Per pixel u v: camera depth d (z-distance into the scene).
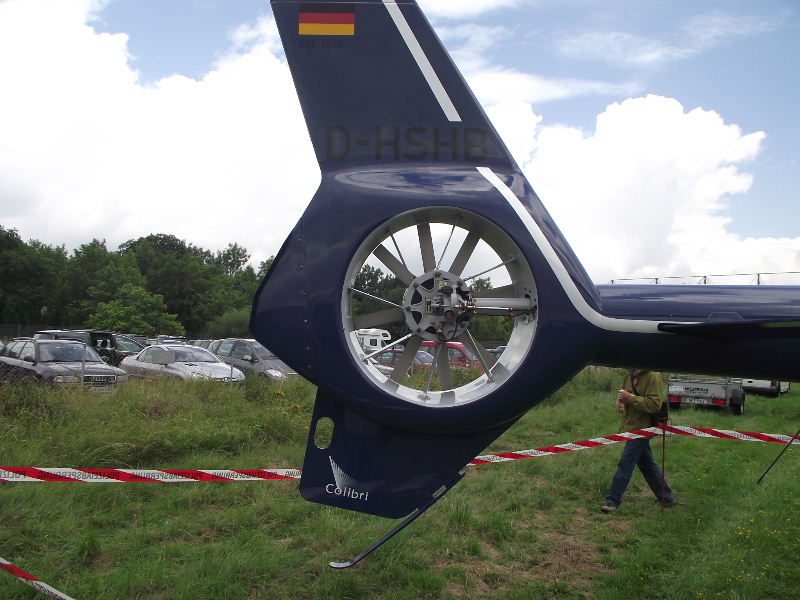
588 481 6.54
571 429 9.88
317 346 2.79
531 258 2.80
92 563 4.13
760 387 17.34
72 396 8.17
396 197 2.82
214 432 7.29
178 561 4.14
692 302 2.95
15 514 4.65
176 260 71.00
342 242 2.80
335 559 4.21
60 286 59.19
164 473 3.91
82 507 5.03
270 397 10.17
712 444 8.59
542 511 5.61
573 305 2.80
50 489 5.13
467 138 2.93
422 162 2.91
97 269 64.62
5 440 6.49
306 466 2.90
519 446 8.70
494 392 2.79
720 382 13.38
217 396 9.89
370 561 4.19
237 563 3.99
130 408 8.24
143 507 5.16
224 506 5.33
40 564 4.02
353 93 2.92
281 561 4.11
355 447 2.90
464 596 3.81
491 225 2.81
